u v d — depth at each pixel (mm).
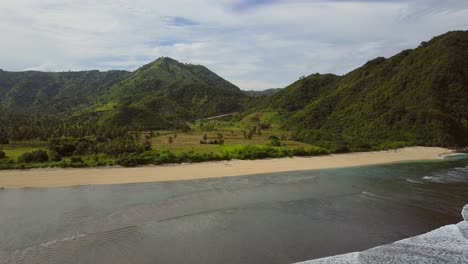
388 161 65250
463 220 28609
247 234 25438
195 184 42562
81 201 33812
